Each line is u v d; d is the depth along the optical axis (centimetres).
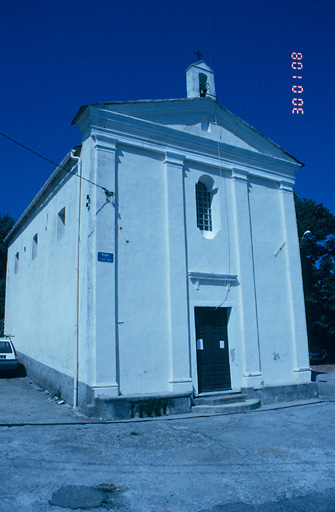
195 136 1140
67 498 450
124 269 949
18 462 550
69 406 927
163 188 1064
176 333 988
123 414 838
